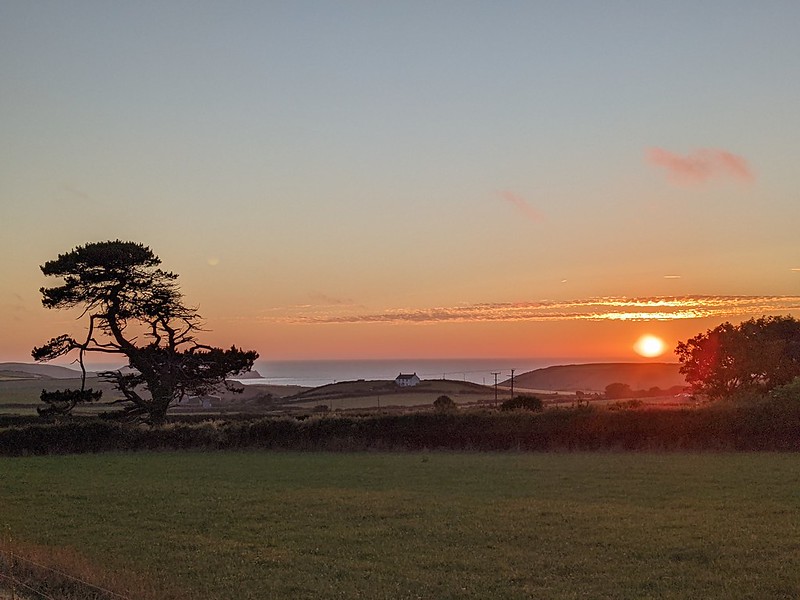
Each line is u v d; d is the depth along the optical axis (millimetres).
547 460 37906
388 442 45625
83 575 14688
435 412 46562
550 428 43344
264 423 47375
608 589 14648
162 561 17438
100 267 57844
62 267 57375
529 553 17531
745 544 17922
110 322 59781
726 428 41344
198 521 22516
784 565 16031
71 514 24094
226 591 14844
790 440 40625
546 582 15219
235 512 23938
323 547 18703
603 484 28578
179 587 14938
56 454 46156
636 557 17031
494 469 34406
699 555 17062
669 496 25344
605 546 18062
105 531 21172
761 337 69375
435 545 18641
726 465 33938
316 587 15070
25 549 17031
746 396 46656
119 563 17125
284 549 18547
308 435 46594
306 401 113250
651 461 36281
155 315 60562
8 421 56719
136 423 54312
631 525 20312
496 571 16125
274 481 31766
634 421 42281
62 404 59000
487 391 135375
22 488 30422
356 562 17094
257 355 63750
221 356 61688
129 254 58156
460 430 44625
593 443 42625
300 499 26266
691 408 42438
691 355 71438
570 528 20203
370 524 21516
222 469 36719
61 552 17328
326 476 33188
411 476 32531
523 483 29391
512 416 44406
